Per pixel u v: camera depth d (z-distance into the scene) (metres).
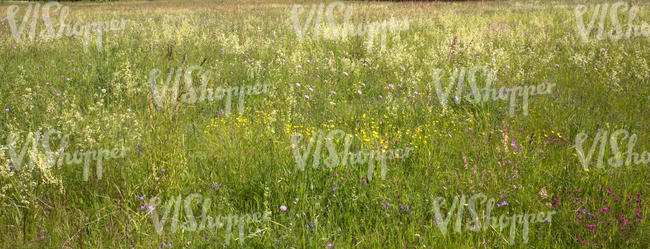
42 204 3.39
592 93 6.45
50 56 8.19
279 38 10.46
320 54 8.55
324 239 3.12
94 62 7.62
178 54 8.51
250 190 3.78
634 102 5.99
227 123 5.27
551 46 9.81
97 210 3.38
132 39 9.82
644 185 3.94
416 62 8.09
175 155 3.81
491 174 3.94
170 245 3.00
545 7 19.20
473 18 14.95
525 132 5.11
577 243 3.18
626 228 3.23
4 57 7.86
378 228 3.35
